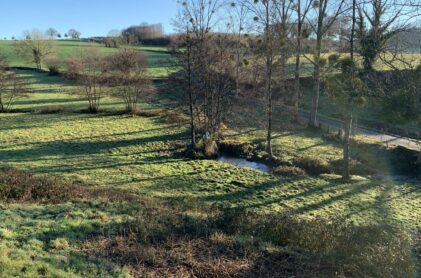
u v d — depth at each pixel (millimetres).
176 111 35156
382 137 29688
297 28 34219
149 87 44875
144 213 11852
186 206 14977
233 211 12859
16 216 10594
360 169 24109
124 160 24781
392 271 7797
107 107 44344
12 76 46594
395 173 23656
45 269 7336
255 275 7902
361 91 10719
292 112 36188
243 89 37625
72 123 36000
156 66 66625
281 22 27344
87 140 29688
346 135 21781
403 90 8828
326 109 39781
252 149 28109
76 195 14602
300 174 23078
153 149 27766
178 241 9258
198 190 19734
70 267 7613
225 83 30062
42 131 32375
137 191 18547
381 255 8180
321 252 9062
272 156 26062
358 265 7996
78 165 23062
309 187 20641
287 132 32750
